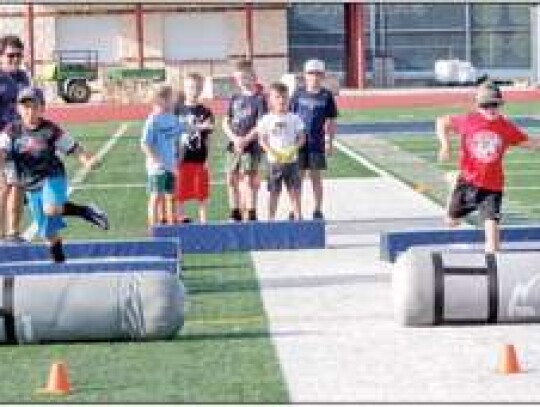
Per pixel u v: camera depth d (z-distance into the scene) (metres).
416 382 10.27
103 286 11.87
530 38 77.38
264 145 18.78
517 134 14.58
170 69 70.31
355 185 26.20
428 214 21.48
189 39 70.44
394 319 12.84
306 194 23.97
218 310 13.50
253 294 14.45
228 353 11.39
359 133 41.62
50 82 64.81
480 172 14.51
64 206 14.70
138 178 28.30
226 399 9.79
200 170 19.33
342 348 11.54
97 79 66.25
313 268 16.27
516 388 10.03
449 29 77.19
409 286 12.28
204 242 17.73
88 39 69.75
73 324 11.76
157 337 11.93
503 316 12.32
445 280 12.26
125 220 21.11
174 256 16.00
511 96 60.81
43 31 69.19
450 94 63.16
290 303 13.87
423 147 35.62
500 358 10.62
